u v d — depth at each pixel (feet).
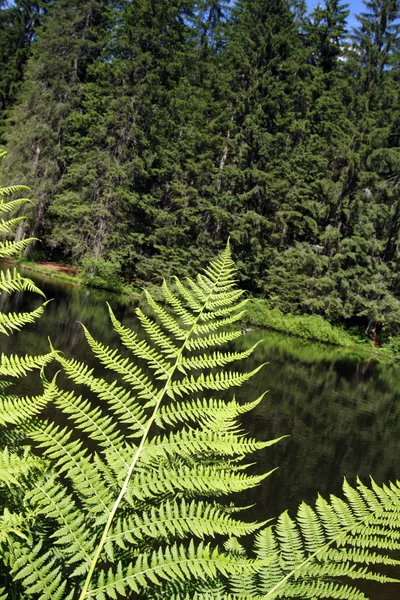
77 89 90.99
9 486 3.18
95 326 39.86
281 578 3.77
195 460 4.92
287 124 101.96
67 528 2.82
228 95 99.30
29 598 2.97
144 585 2.70
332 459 24.02
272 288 94.07
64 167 90.27
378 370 66.13
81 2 94.43
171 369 3.53
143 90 85.92
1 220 3.76
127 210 86.99
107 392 3.35
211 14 136.46
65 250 81.66
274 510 16.69
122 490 2.97
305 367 50.57
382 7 105.19
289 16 109.60
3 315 3.55
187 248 92.63
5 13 122.42
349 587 3.77
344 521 4.30
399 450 28.55
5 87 115.44
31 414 3.14
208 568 2.88
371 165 96.68
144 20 90.84
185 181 96.99
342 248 93.40
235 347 52.26
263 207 101.04
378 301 91.25
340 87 102.17
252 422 26.99
